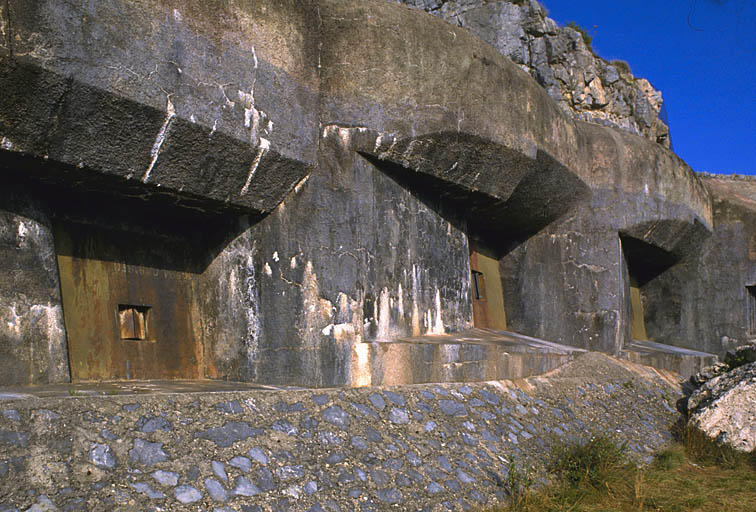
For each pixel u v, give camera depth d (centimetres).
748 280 1278
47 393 462
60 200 574
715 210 1322
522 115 862
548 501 559
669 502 598
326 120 687
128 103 511
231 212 655
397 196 759
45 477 362
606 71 1583
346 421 543
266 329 651
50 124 486
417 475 528
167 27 538
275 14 631
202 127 561
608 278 1067
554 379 861
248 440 466
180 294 673
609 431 785
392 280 737
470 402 678
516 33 1442
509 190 875
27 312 525
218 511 401
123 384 567
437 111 742
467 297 891
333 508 451
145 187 575
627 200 1102
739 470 730
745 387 813
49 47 464
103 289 602
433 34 751
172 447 425
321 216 673
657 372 1051
